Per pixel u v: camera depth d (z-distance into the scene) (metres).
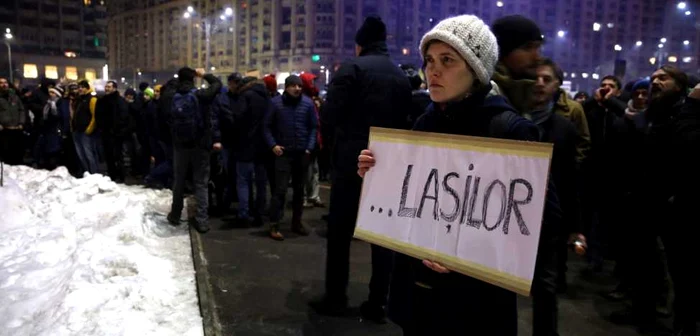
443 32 1.77
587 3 104.75
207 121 6.08
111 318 3.44
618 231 4.32
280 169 5.98
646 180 3.68
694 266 3.34
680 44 106.50
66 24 102.69
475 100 1.86
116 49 143.12
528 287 1.61
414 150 2.00
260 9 100.25
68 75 101.56
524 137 1.76
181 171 6.18
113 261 4.33
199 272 4.55
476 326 1.87
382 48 3.90
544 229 1.85
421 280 1.95
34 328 3.16
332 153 3.98
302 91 6.14
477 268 1.74
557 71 3.31
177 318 3.66
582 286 4.88
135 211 6.14
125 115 9.69
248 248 5.66
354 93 3.71
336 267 3.97
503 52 2.61
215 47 110.88
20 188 5.65
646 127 3.90
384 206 2.07
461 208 1.81
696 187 3.23
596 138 4.90
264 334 3.61
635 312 3.99
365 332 3.68
